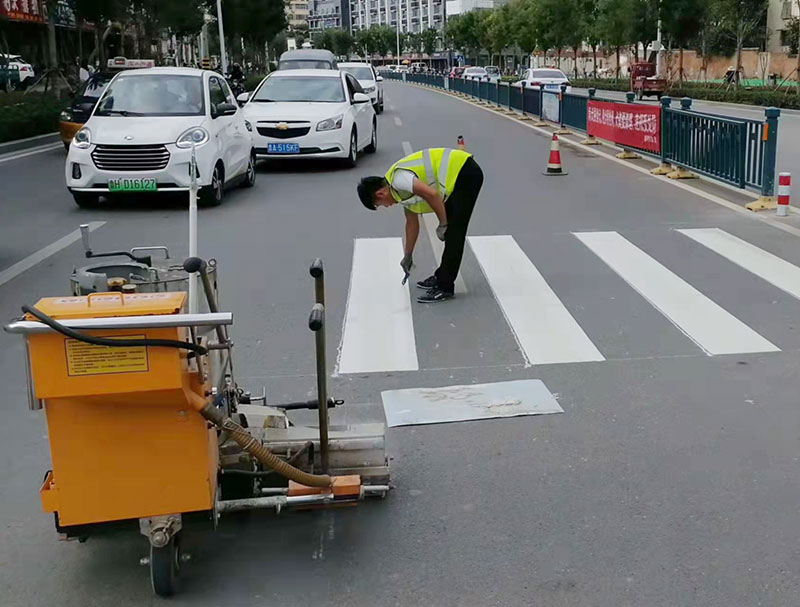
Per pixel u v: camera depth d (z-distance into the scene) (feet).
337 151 52.06
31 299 25.04
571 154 57.11
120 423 10.18
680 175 45.24
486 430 15.87
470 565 11.70
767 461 14.40
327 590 11.24
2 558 12.17
